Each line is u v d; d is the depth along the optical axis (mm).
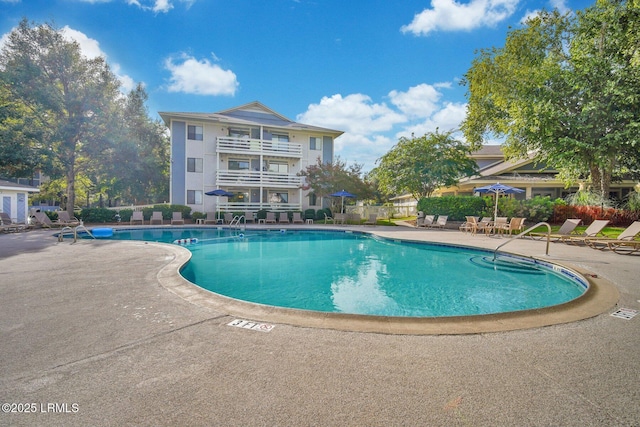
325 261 10133
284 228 19859
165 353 2914
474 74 21062
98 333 3373
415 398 2229
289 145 29156
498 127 20969
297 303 5914
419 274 8336
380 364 2736
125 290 5113
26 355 2846
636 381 2484
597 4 16031
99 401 2166
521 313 4082
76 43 23422
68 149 23469
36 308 4195
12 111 21891
